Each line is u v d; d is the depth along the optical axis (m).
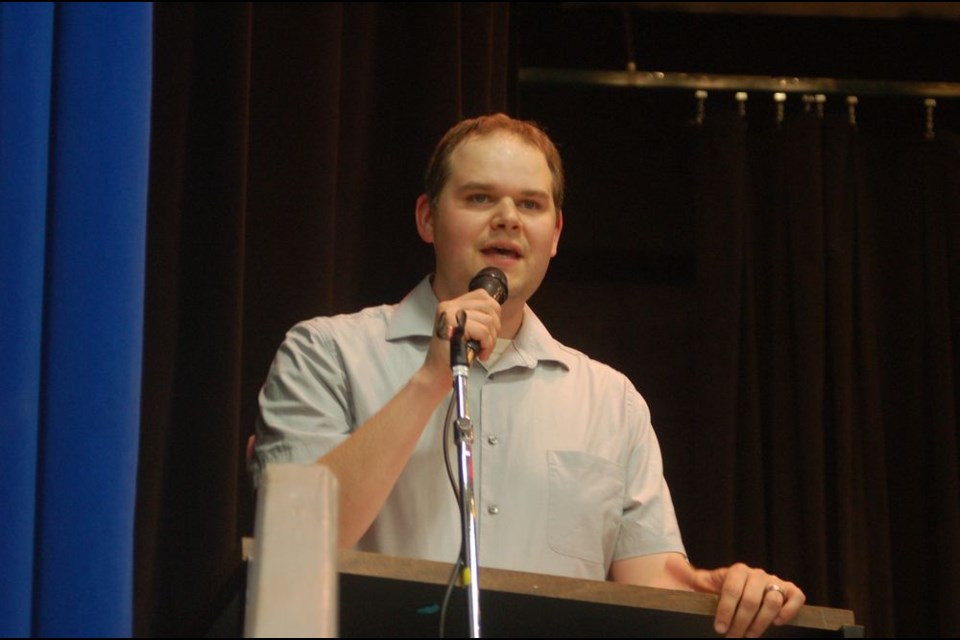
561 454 3.95
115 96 2.59
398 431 3.51
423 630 2.56
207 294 5.36
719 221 6.59
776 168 6.77
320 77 5.80
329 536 1.99
